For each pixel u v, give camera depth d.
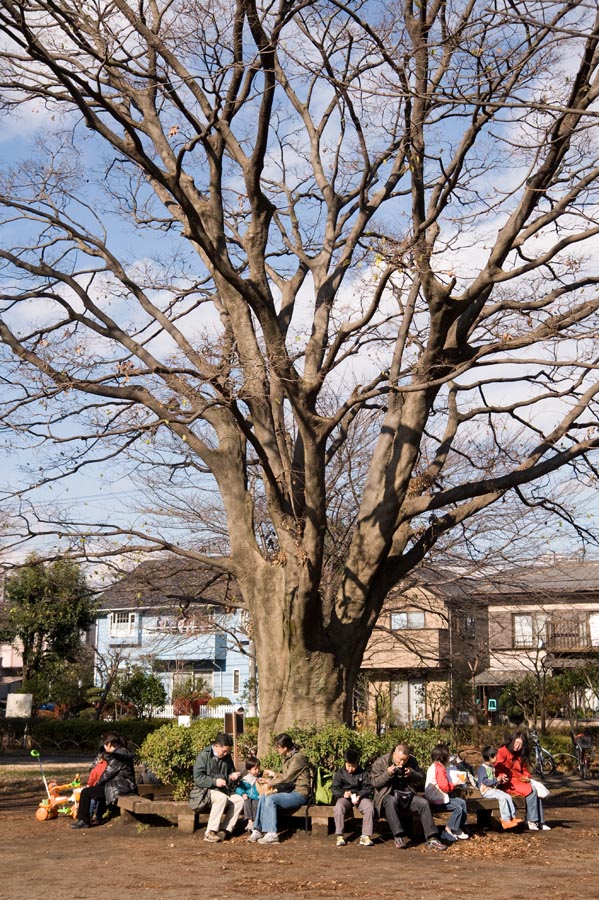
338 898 7.55
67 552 14.61
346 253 13.70
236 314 14.38
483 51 11.55
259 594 14.01
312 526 12.23
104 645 42.19
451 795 12.09
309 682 13.14
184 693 39.91
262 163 13.22
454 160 12.51
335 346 12.20
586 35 9.45
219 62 13.17
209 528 21.64
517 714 28.23
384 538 13.48
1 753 31.23
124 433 13.28
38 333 14.87
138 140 11.85
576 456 13.17
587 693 30.42
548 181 13.20
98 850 10.38
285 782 11.22
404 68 11.74
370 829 10.66
